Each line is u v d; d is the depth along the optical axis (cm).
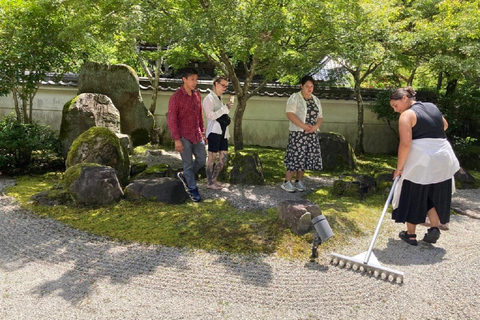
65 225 416
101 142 545
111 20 551
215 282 312
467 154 850
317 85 963
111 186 474
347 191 545
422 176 377
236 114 707
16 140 613
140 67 1162
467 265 356
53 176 612
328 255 366
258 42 520
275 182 620
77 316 266
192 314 271
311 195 549
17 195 507
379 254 375
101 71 764
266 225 413
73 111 667
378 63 838
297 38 609
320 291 305
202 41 486
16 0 602
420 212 386
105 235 393
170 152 769
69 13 622
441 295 304
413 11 761
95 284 304
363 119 989
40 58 629
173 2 564
